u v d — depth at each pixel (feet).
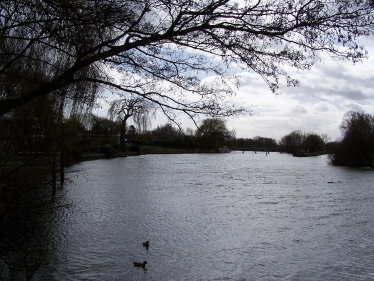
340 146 188.85
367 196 74.79
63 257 33.27
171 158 252.21
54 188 65.67
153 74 20.20
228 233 43.06
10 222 20.26
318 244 39.34
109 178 104.58
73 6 16.84
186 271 31.09
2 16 18.33
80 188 80.12
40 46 24.20
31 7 17.63
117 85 19.70
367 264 33.55
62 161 68.08
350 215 54.49
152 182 95.86
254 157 313.53
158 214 52.90
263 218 51.60
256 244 38.91
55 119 27.71
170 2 17.37
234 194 75.25
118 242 38.52
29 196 22.90
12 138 19.62
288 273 31.27
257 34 17.53
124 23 18.52
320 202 66.54
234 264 32.99
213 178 110.73
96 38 20.12
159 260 33.47
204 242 39.29
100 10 17.37
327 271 31.83
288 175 126.00
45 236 39.34
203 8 17.46
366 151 173.99
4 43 21.77
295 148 465.06
